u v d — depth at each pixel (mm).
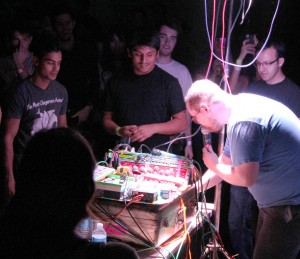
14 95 2627
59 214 998
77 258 1025
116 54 3785
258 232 2332
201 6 4168
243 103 2115
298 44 4078
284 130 2094
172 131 2902
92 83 3695
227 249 3494
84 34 3922
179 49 4203
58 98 2816
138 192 1994
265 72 3139
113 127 2924
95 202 2039
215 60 3514
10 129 2623
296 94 3156
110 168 2234
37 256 989
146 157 2391
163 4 4379
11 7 4039
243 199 3152
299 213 2133
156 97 2939
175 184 2207
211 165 2152
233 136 2074
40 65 2643
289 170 2117
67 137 1029
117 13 4625
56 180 1005
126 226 2021
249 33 4062
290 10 4039
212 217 2596
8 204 1018
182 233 2184
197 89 2133
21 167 1023
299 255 3330
